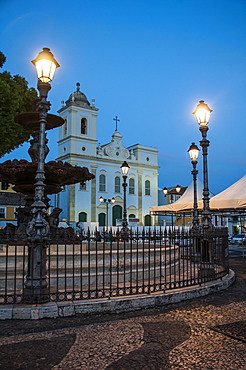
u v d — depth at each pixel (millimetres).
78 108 47625
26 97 18375
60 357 3752
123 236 6117
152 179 54031
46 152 9820
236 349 4023
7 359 3689
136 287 6109
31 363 3592
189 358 3752
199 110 8797
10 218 37000
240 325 4969
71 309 5312
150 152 54219
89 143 48000
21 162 9070
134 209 51438
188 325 4961
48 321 5043
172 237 6961
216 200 14164
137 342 4230
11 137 16297
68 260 7168
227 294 7215
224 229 9102
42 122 5949
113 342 4219
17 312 5082
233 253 21641
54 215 9828
